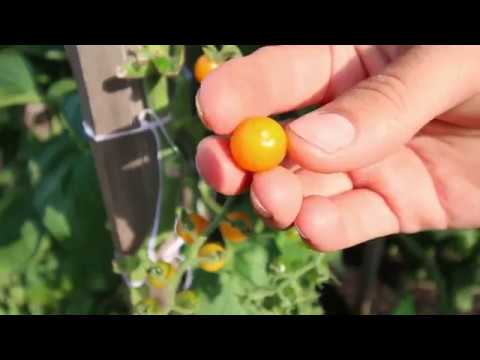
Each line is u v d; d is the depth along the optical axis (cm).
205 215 18
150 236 17
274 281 17
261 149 12
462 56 13
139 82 15
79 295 21
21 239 22
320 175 16
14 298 22
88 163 20
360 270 28
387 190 16
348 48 16
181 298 16
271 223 14
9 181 25
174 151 16
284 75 16
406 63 13
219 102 14
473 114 15
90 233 20
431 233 24
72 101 20
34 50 22
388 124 12
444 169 17
